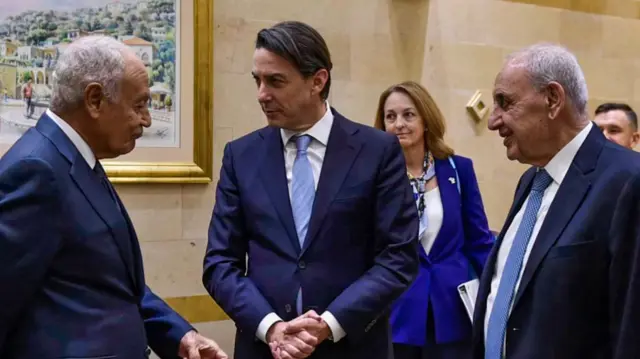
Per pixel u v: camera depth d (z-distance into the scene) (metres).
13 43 2.94
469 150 4.15
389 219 1.78
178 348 1.73
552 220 1.49
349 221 1.78
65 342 1.38
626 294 1.36
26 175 1.35
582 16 4.49
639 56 4.71
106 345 1.43
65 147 1.44
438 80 4.02
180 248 3.32
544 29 4.36
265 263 1.80
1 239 1.30
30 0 2.96
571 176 1.50
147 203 3.23
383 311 1.77
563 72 1.50
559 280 1.44
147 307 1.78
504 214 4.29
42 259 1.34
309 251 1.76
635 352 1.32
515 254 1.59
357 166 1.81
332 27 3.69
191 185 3.33
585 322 1.43
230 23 3.40
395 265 1.75
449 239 2.58
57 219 1.37
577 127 1.53
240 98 3.44
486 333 1.63
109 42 1.50
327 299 1.75
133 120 1.51
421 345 2.47
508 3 4.21
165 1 3.21
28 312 1.37
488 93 4.18
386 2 3.83
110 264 1.46
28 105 2.98
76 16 3.05
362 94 3.79
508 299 1.56
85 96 1.44
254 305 1.75
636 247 1.35
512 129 1.55
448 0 4.02
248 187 1.86
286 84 1.74
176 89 3.26
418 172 2.66
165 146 3.25
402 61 3.90
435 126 2.65
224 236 1.88
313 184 1.82
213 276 1.84
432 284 2.52
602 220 1.41
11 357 1.37
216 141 3.39
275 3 3.51
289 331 1.67
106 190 1.52
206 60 3.29
